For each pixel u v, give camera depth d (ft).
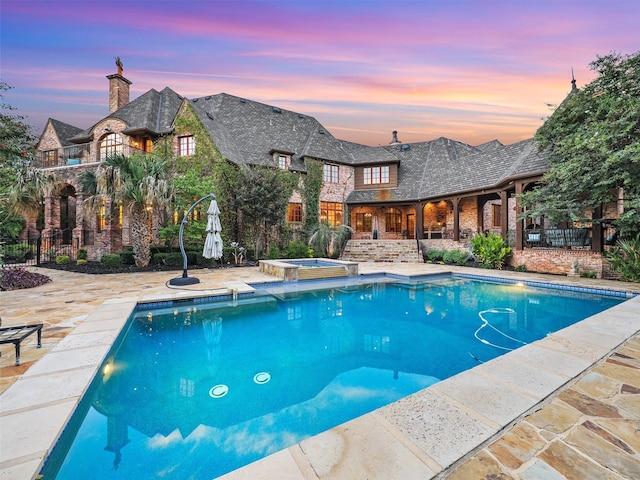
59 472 7.98
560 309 25.43
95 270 41.57
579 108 36.19
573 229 38.93
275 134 71.51
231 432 9.83
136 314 22.94
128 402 11.68
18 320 18.34
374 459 6.72
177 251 49.83
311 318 23.50
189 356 16.37
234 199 53.21
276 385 13.20
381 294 31.68
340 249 65.05
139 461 8.41
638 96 31.91
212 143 54.85
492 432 7.68
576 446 7.18
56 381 10.63
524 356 12.64
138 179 40.86
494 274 40.06
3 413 8.59
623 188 33.32
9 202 46.34
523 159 45.27
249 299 28.55
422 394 9.68
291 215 65.98
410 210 80.28
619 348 13.65
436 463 6.57
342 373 14.42
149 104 62.08
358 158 76.59
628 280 33.12
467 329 20.92
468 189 55.21
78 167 54.03
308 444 7.29
